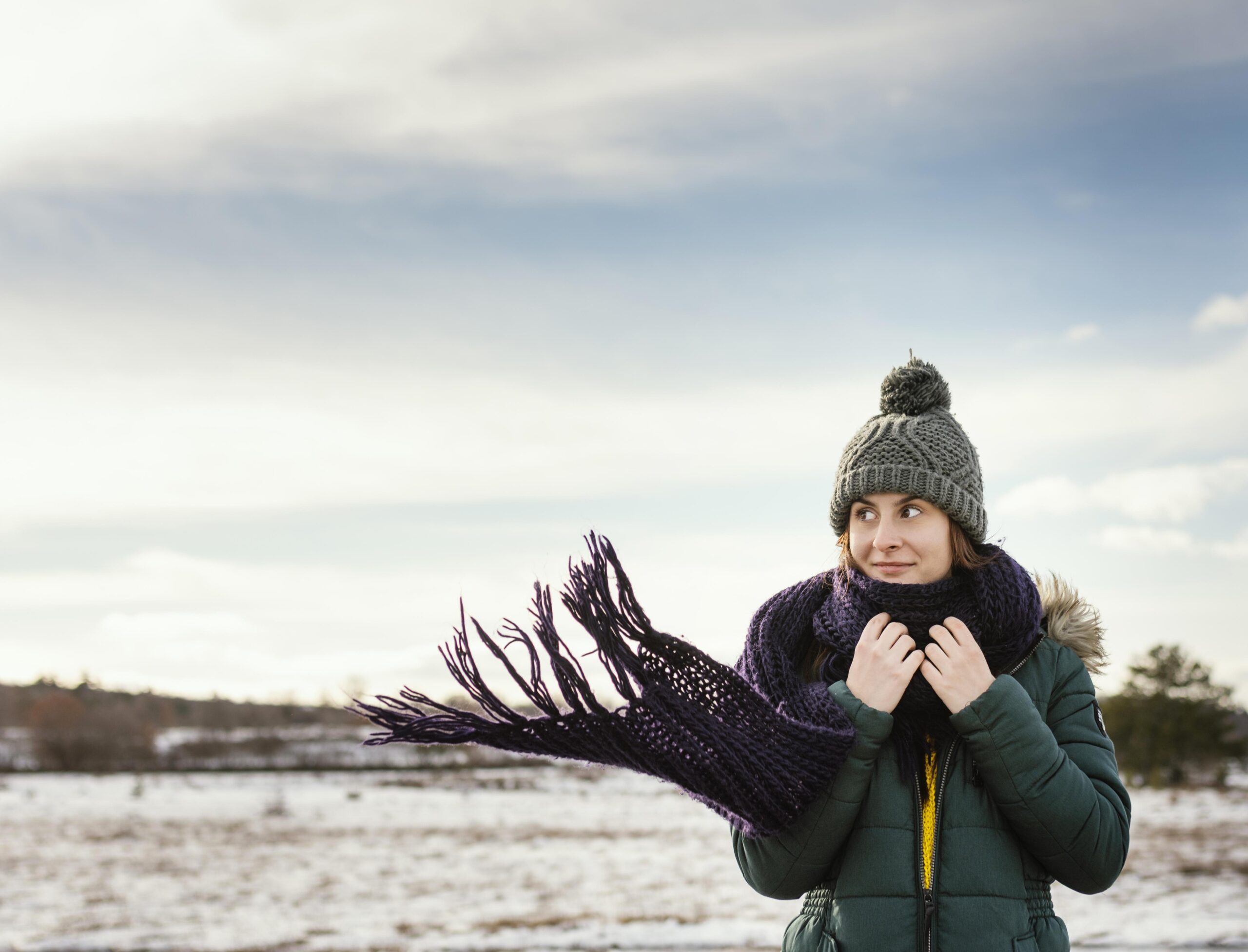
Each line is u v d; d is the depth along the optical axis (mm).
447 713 1920
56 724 72750
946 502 2041
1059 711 2090
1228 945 11086
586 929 12562
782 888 1992
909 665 1953
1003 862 1916
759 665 2115
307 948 11891
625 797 37625
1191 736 46250
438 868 19203
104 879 18125
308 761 61875
